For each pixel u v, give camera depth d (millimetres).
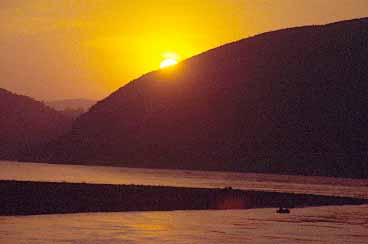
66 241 32719
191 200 57562
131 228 38562
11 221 40375
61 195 52906
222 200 59000
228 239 35250
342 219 47031
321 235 37594
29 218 42469
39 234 34750
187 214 48562
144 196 57125
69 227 38000
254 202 59250
